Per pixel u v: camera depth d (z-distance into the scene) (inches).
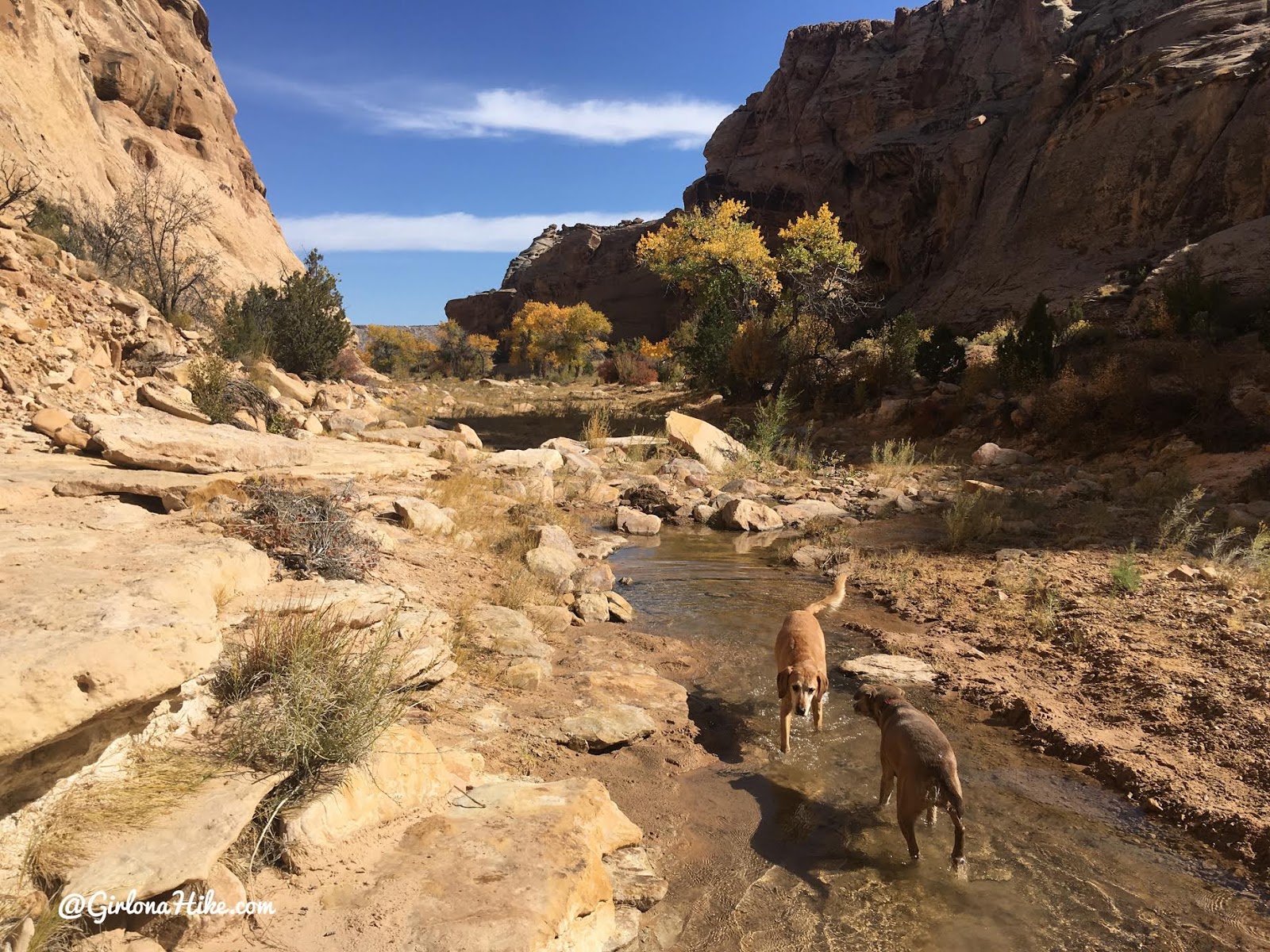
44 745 108.7
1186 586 332.5
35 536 204.8
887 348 1091.3
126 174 1348.4
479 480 518.3
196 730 146.3
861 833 172.9
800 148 2721.5
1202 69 1285.7
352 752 143.3
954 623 315.0
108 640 121.4
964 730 226.2
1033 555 406.6
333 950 108.0
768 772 200.7
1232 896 150.7
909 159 2062.0
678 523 538.9
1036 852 165.5
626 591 366.0
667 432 767.7
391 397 1266.0
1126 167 1326.3
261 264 1925.4
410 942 110.3
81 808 116.5
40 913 101.0
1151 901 149.0
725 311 1380.4
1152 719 221.3
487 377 2581.2
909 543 459.2
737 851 165.0
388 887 121.7
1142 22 1700.3
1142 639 275.0
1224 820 171.5
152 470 319.6
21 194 601.6
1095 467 651.5
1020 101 1918.1
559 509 533.3
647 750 207.8
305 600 204.4
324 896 119.1
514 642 257.6
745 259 1481.3
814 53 2839.6
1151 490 538.9
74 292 511.5
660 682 249.9
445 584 293.7
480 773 171.8
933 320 1530.5
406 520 352.8
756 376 1195.3
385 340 2790.4
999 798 187.9
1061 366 852.6
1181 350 725.9
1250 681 233.1
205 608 167.3
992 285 1454.2
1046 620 301.6
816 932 139.8
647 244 1579.7
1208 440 603.5
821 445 879.1
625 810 178.1
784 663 224.1
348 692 154.5
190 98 2022.6
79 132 1242.0
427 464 534.6
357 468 446.0
